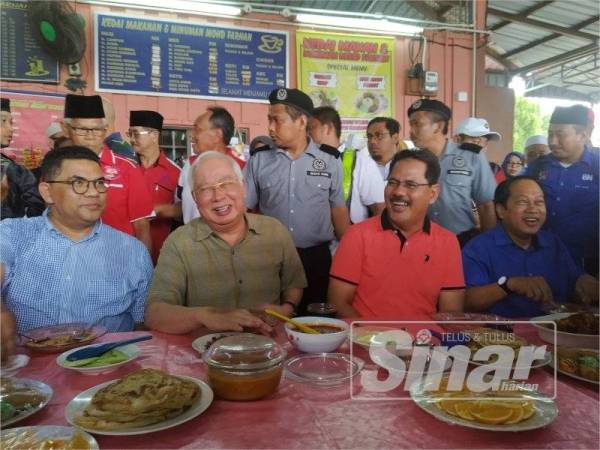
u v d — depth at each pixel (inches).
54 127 107.0
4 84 104.5
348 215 100.2
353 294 69.4
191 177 65.1
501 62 169.3
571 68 159.5
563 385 36.9
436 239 67.5
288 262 70.3
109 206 91.8
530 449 27.8
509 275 77.6
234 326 48.9
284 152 94.7
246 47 116.3
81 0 106.1
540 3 130.4
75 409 32.0
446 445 28.3
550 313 61.9
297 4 122.4
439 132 98.3
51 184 60.1
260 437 29.1
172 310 53.0
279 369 35.1
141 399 30.7
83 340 46.7
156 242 105.5
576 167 89.4
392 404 33.6
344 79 122.0
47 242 62.1
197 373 39.4
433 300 67.6
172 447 28.0
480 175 97.4
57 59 106.0
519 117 163.8
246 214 68.9
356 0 124.7
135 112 102.9
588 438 29.2
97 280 63.1
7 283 61.6
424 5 128.2
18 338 48.8
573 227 90.4
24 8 103.4
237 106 117.7
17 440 27.9
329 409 32.9
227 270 65.4
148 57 111.5
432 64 126.9
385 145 106.3
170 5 110.3
